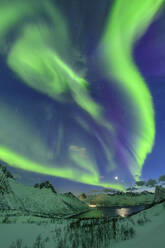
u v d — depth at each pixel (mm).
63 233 21312
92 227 21594
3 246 18312
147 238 14109
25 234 23203
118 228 19984
